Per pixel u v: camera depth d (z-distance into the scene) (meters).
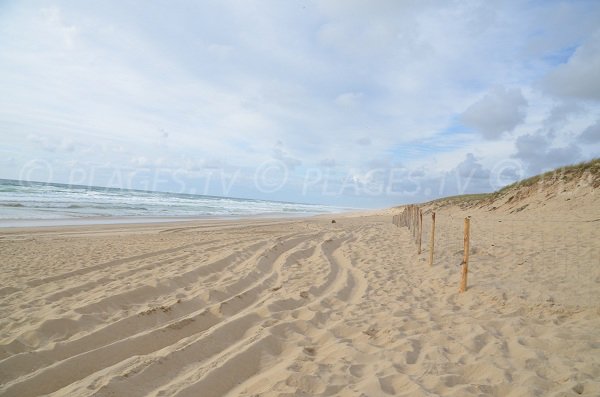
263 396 3.26
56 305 5.66
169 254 10.26
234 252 10.02
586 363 3.75
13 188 41.00
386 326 5.09
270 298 6.38
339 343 4.47
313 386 3.42
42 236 14.26
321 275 8.31
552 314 5.32
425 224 19.53
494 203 25.94
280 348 4.45
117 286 6.70
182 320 5.06
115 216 24.78
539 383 3.39
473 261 9.18
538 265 8.35
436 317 5.50
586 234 11.77
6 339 4.36
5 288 6.58
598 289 6.30
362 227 21.19
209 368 3.77
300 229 19.72
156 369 3.66
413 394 3.24
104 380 3.35
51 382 3.50
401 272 8.70
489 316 5.38
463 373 3.72
